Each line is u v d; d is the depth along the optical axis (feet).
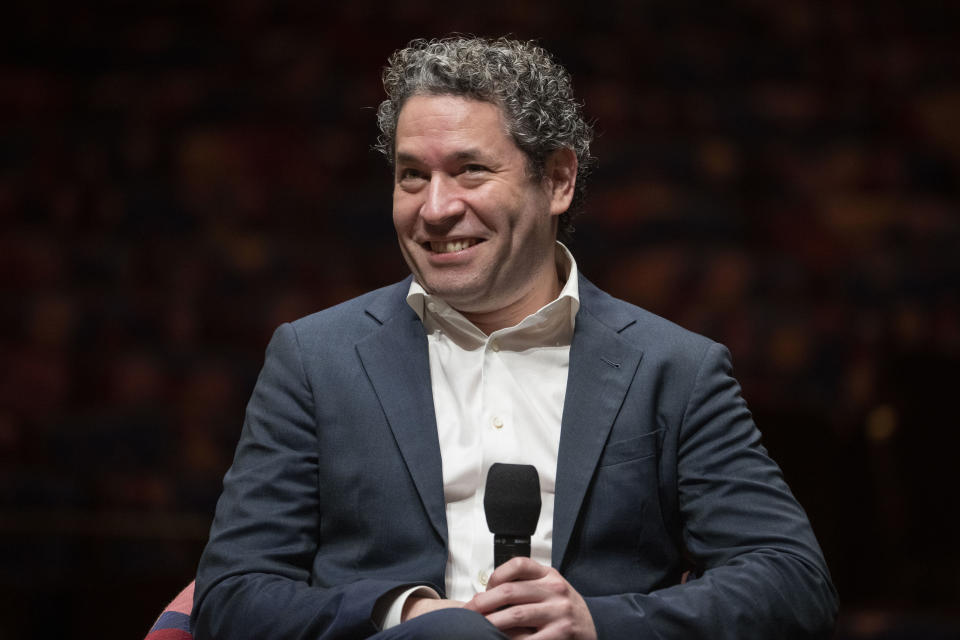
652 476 22.62
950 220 79.25
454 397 23.27
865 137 85.66
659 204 78.69
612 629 19.83
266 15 91.91
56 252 76.95
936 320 73.51
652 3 92.17
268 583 20.79
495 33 90.84
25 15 89.92
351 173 83.61
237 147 83.61
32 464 65.62
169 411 68.95
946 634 45.11
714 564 22.12
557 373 23.75
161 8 92.07
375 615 19.92
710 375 23.32
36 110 85.87
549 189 23.80
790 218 79.30
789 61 89.66
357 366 23.09
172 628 22.65
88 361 72.02
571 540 21.93
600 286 75.82
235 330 75.00
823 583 21.45
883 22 91.71
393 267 78.79
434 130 22.47
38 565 49.98
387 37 90.84
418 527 21.89
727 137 84.58
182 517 56.85
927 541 47.85
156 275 76.69
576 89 86.02
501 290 23.30
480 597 19.40
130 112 85.71
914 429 48.85
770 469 22.79
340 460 22.35
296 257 78.07
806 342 72.13
